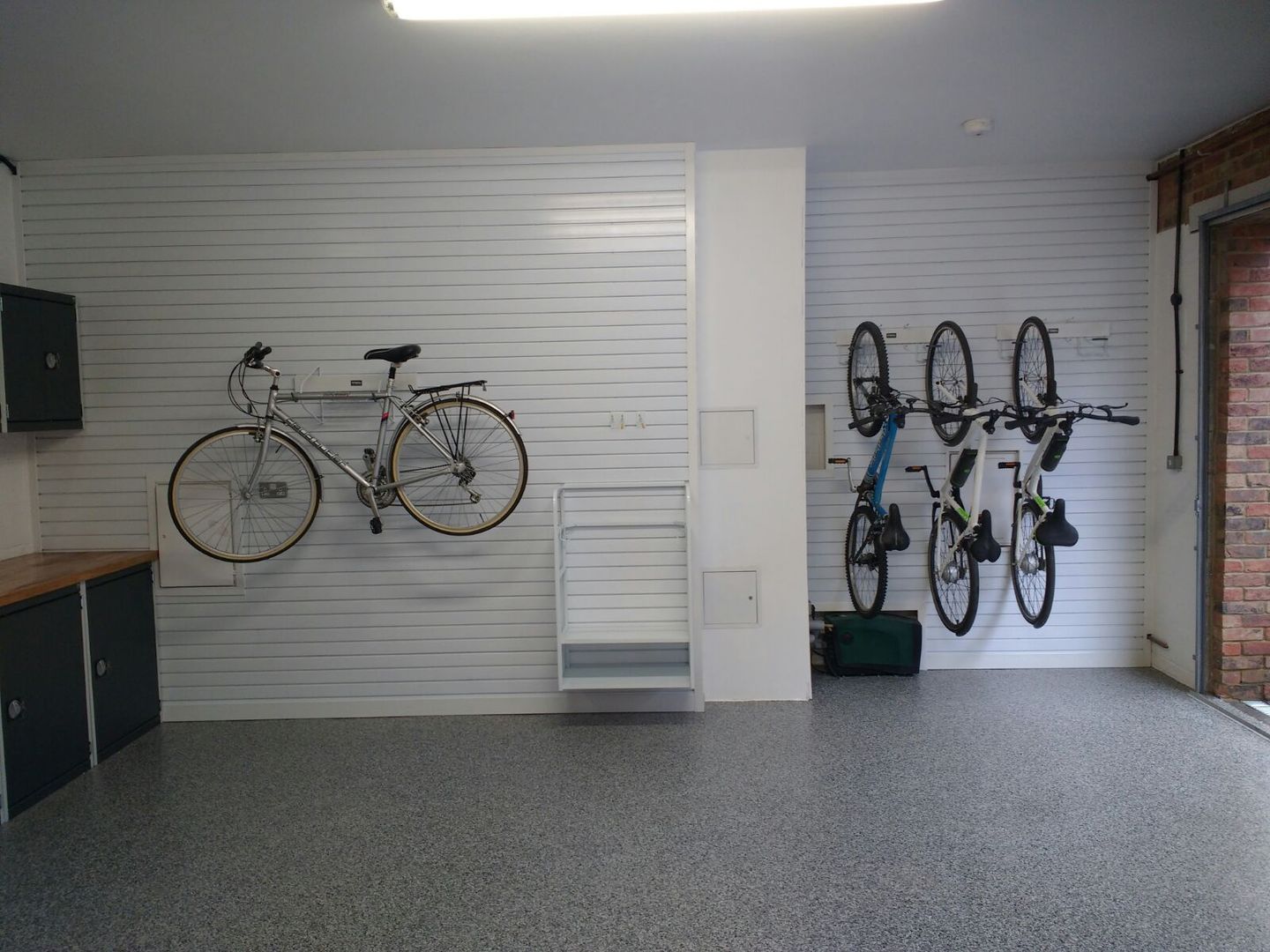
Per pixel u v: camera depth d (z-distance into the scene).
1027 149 4.59
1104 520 5.00
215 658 4.55
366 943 2.62
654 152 4.39
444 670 4.55
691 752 4.00
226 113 3.80
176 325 4.46
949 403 4.51
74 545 4.52
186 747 4.21
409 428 4.22
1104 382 4.95
